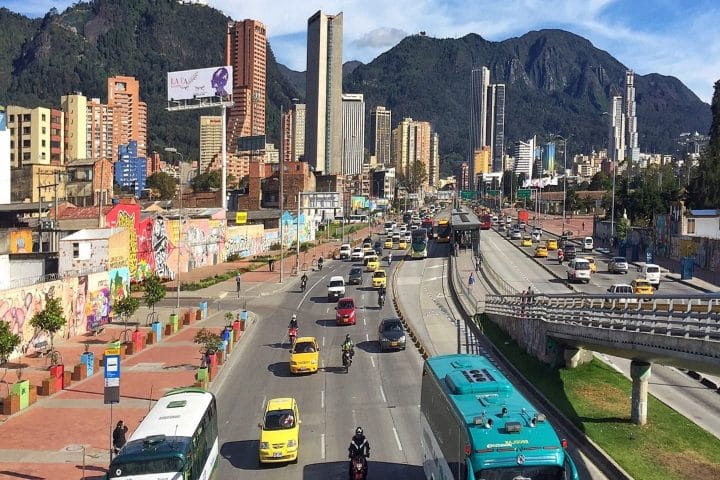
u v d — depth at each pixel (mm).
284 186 148375
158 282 53688
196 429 19219
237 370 38969
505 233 141000
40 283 44375
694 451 24281
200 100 120438
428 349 42875
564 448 16000
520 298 46531
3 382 35031
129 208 67875
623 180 174375
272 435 24250
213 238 94125
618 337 27031
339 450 25609
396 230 142000
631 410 27609
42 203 76000
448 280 72688
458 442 16828
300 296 67812
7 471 23469
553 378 34125
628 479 21719
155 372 37844
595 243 117750
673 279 72750
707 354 21297
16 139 170625
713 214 87750
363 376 36812
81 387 34844
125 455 17422
